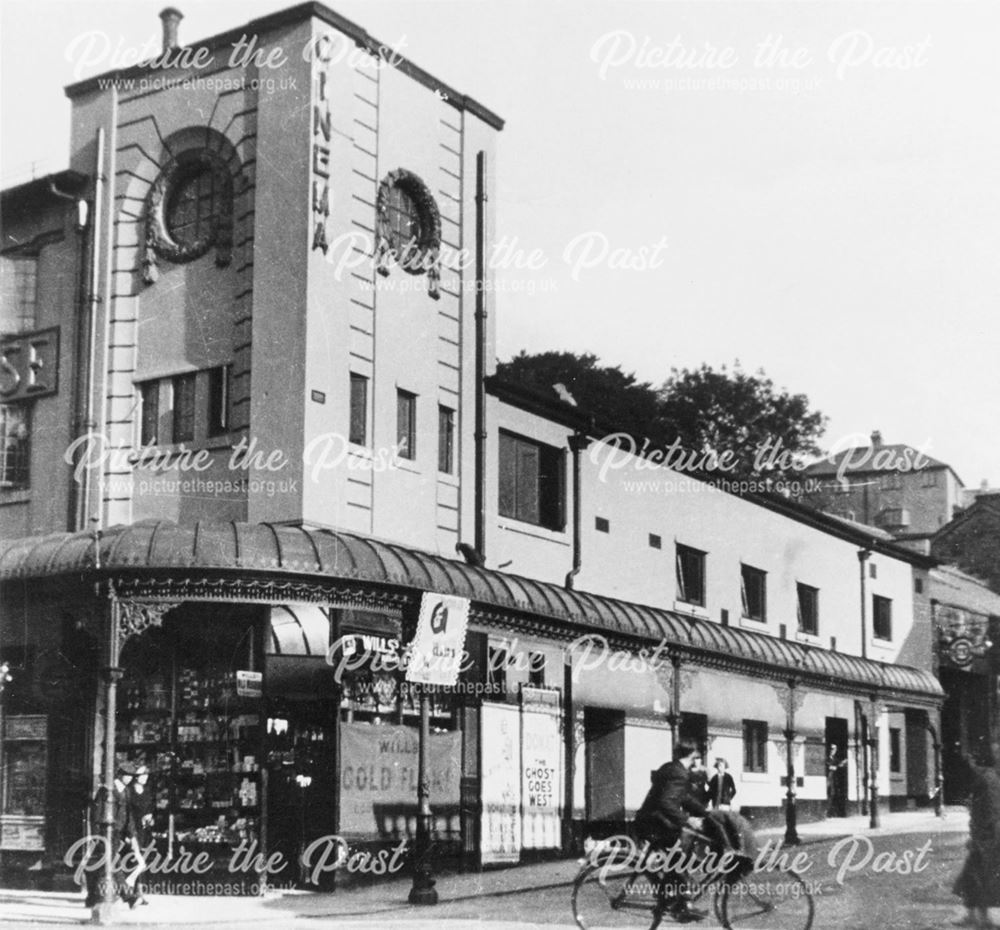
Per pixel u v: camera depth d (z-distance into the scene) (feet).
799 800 117.60
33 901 65.00
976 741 149.79
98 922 55.52
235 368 75.61
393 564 68.64
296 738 67.97
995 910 59.52
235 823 67.00
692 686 102.17
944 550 170.30
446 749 73.72
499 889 66.85
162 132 80.53
